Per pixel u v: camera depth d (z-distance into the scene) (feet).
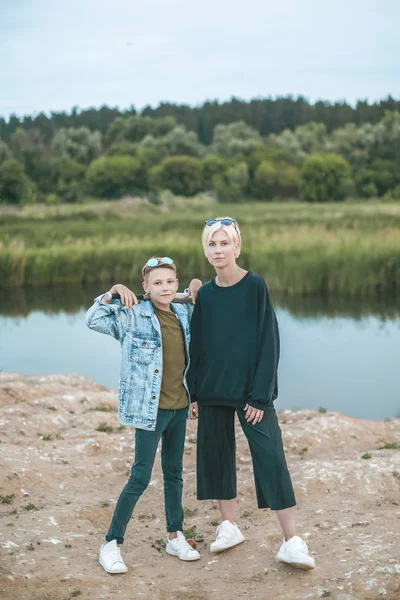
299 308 54.29
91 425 21.57
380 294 61.62
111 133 334.24
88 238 89.10
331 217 125.39
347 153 277.85
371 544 12.62
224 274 12.42
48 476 16.46
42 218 136.67
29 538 13.14
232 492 12.98
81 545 13.07
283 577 11.78
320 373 33.47
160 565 12.60
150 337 12.16
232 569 12.32
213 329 12.40
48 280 72.69
